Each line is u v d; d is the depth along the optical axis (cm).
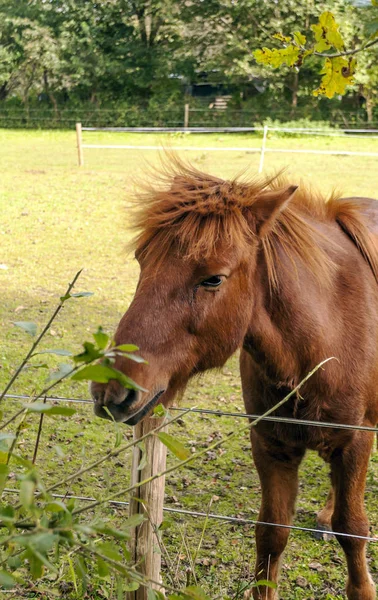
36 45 2998
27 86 3189
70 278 850
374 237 305
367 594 290
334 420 267
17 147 2136
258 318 249
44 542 120
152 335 219
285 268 250
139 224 235
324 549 369
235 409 532
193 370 236
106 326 691
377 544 370
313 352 255
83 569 164
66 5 3066
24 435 473
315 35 271
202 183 239
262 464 284
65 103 3084
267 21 2820
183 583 294
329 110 2770
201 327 226
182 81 3219
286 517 286
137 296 225
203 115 2866
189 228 222
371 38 267
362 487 279
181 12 2988
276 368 257
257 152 1898
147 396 218
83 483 418
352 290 274
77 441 471
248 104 2905
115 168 1619
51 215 1159
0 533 345
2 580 129
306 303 253
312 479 442
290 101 2920
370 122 2636
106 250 973
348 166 1627
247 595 309
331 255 273
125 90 3144
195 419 515
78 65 3031
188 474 442
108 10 3064
